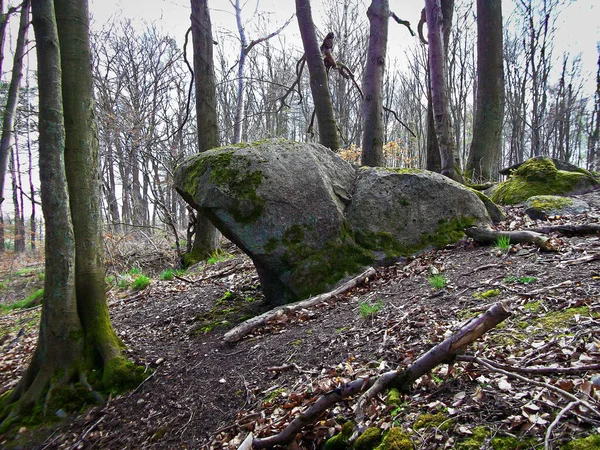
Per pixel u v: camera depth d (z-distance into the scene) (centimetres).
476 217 608
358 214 585
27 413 419
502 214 652
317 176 564
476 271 458
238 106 1388
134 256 1252
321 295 518
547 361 259
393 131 3141
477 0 1048
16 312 953
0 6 1289
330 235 555
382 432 242
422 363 260
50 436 394
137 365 454
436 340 331
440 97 812
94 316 479
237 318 569
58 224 449
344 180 613
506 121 3203
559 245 458
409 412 249
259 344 446
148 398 412
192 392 397
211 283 797
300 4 1084
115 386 436
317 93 1092
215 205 530
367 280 538
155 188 1484
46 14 423
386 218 588
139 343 536
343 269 552
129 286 897
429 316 380
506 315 241
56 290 455
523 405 225
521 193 749
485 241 546
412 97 3169
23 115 1700
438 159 1050
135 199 2108
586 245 443
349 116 2642
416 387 272
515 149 3014
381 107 1073
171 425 364
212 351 466
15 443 390
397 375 267
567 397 213
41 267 1488
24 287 1292
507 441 204
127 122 1277
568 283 356
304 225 545
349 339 391
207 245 1113
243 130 2306
